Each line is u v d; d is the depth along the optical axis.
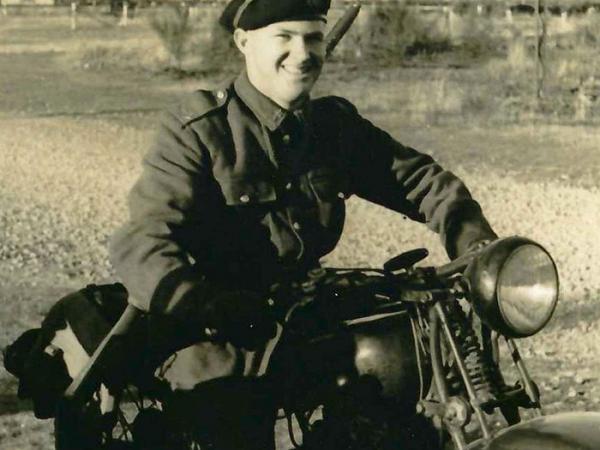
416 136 14.60
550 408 5.86
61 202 11.56
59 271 8.98
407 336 2.92
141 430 3.28
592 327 7.18
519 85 17.73
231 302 2.80
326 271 2.92
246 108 3.19
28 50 24.48
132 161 13.66
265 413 3.14
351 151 3.32
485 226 3.19
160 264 2.93
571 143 14.09
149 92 19.28
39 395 3.41
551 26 22.17
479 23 22.81
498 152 13.57
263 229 3.16
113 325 3.32
